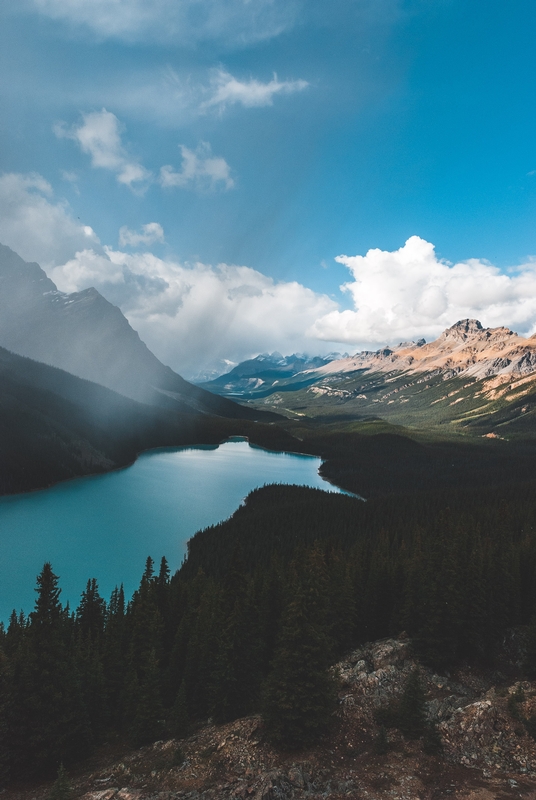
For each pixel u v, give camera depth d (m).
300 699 39.34
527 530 116.38
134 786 36.19
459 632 55.47
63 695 45.66
